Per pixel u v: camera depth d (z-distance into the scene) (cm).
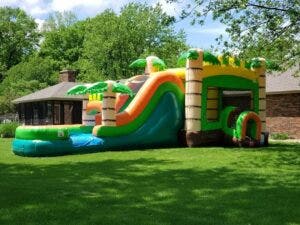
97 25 5488
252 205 859
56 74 6850
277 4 1611
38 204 863
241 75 2395
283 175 1268
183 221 736
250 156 1777
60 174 1286
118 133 2041
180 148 2134
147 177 1222
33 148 1788
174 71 2334
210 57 2208
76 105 3991
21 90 5934
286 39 1656
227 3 1600
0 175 1272
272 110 3161
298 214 791
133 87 2280
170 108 2233
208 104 2380
